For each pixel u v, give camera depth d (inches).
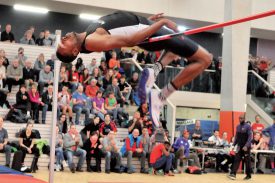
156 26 131.5
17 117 476.1
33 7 702.5
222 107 600.7
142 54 638.5
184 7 698.2
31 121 434.9
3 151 420.8
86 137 464.8
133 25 136.7
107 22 134.5
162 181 418.9
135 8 677.3
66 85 525.3
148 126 500.1
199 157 542.0
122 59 616.4
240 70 588.1
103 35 132.1
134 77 573.9
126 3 674.2
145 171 482.0
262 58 727.1
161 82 577.0
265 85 640.4
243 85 589.9
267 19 736.3
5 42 581.6
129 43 131.7
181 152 497.7
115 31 133.6
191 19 701.9
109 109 525.7
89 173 448.8
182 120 693.9
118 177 430.0
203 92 653.9
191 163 519.2
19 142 428.5
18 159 266.2
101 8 676.7
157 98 148.9
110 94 530.6
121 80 570.6
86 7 677.3
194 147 530.6
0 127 425.1
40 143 436.8
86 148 459.5
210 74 653.9
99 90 530.6
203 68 147.5
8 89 515.8
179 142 505.4
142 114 517.0
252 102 659.4
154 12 683.4
